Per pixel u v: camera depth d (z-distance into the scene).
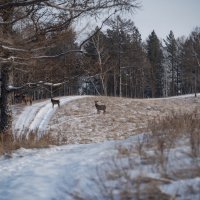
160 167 9.52
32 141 19.72
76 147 16.73
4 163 14.97
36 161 13.97
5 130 24.20
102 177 9.61
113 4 19.58
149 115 56.25
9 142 19.45
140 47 120.12
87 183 9.44
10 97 24.38
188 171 8.99
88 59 23.17
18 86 25.03
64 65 23.22
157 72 142.00
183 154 10.25
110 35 96.12
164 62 147.75
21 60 21.56
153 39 142.75
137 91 139.12
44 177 10.84
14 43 19.53
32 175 11.27
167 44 143.25
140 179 8.68
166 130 13.47
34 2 18.06
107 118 52.75
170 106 66.44
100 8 19.62
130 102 65.62
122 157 11.20
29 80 24.08
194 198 7.58
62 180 10.28
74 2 19.78
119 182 9.01
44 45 21.17
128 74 127.31
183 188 8.08
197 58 123.50
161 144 10.37
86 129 46.16
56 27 21.06
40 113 56.06
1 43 19.41
